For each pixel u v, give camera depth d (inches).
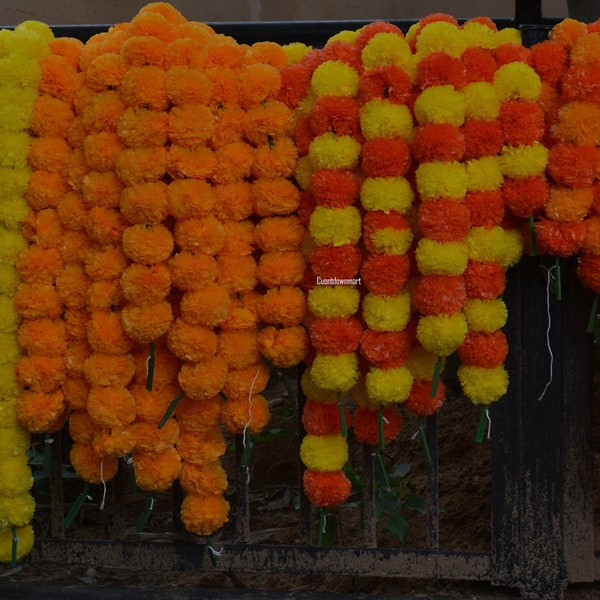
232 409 85.8
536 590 89.5
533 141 79.4
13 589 91.8
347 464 105.7
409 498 100.7
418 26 83.4
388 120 78.4
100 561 92.7
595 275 80.9
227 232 83.4
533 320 87.5
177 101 80.5
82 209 84.2
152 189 80.3
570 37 81.1
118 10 179.8
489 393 82.5
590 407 88.3
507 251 81.9
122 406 83.6
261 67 82.5
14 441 87.8
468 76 79.9
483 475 114.8
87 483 90.2
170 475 85.7
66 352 86.0
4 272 86.2
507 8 180.1
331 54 82.1
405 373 82.1
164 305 81.9
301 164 83.2
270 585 102.3
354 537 108.3
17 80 84.2
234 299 85.0
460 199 79.2
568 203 78.6
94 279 83.5
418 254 79.2
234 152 82.2
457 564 90.0
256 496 124.3
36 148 84.6
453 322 79.0
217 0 179.2
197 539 91.1
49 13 179.0
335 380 81.4
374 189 79.0
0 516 87.7
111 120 81.7
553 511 89.0
